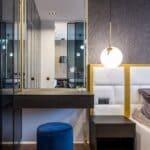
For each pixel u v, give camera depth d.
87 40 3.64
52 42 3.66
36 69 3.62
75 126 3.66
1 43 2.24
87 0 3.64
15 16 3.08
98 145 3.24
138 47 3.69
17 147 3.22
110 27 3.66
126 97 3.49
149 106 3.04
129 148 3.16
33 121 3.62
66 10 3.65
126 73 3.50
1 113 2.29
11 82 2.80
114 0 3.67
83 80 3.62
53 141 2.80
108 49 3.33
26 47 3.56
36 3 3.65
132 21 3.68
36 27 3.63
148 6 3.70
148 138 2.62
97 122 2.94
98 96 3.47
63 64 3.65
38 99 2.94
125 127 2.88
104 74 3.47
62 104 2.95
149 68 3.52
